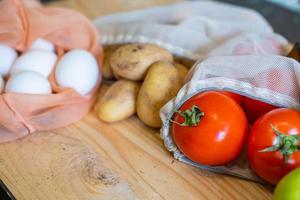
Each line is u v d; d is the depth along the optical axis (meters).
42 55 0.51
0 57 0.52
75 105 0.50
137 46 0.52
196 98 0.43
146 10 0.70
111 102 0.50
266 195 0.43
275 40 0.56
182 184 0.44
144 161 0.46
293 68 0.44
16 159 0.46
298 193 0.35
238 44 0.54
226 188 0.43
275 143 0.39
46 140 0.49
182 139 0.43
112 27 0.62
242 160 0.45
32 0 0.58
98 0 0.81
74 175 0.44
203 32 0.61
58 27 0.54
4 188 0.43
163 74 0.49
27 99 0.47
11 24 0.52
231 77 0.45
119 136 0.50
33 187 0.43
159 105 0.48
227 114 0.42
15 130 0.48
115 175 0.44
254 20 0.68
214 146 0.41
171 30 0.58
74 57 0.51
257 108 0.45
